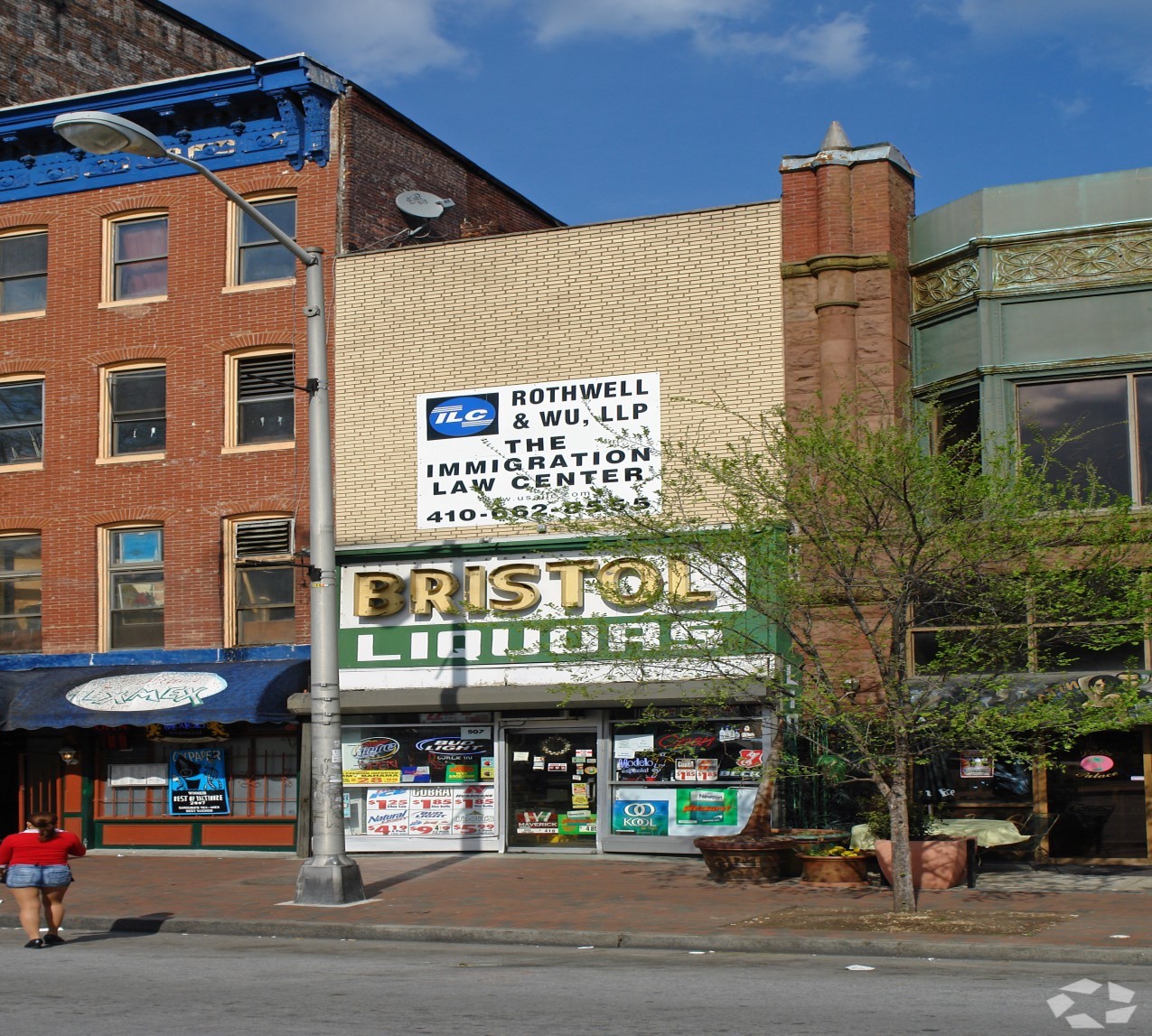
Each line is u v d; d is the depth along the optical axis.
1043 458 20.42
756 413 22.28
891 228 21.84
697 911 16.48
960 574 16.48
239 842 24.53
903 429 17.42
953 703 18.70
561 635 22.41
